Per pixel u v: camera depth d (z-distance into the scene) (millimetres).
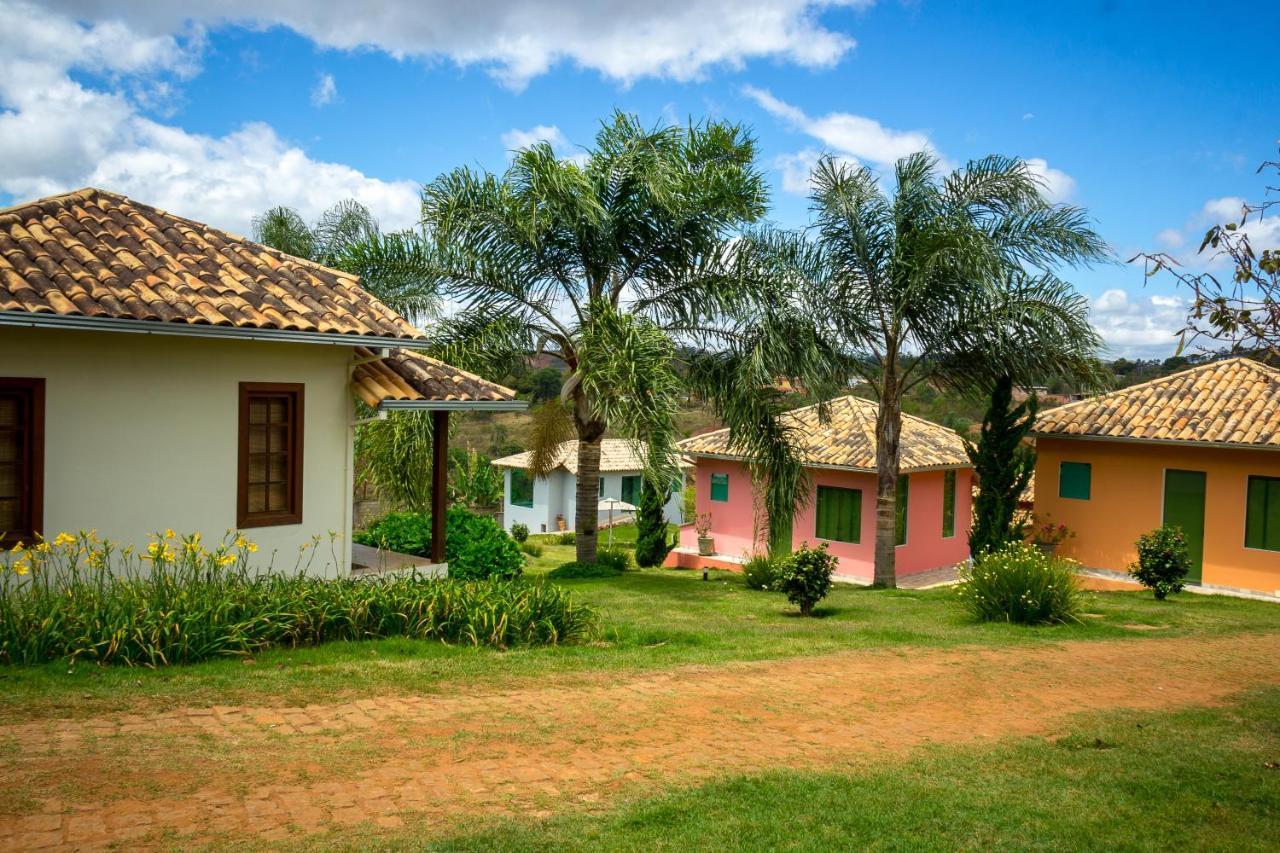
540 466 18188
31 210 10648
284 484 11102
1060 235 17375
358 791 5234
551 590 10773
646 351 15125
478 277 17094
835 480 22438
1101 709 8250
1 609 7590
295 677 7598
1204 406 18703
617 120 16953
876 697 8391
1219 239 4598
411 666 8273
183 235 11594
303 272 12062
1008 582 13242
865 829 4988
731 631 11602
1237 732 7402
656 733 6836
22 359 9000
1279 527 17453
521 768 5844
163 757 5516
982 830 5027
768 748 6625
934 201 17562
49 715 6121
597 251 16969
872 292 18141
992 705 8297
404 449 16016
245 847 4363
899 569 22578
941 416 35062
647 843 4684
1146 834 5004
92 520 9484
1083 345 17016
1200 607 15344
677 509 41094
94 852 4195
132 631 7672
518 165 16266
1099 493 19625
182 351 10070
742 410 17000
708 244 17031
